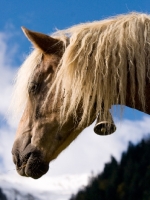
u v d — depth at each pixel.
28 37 4.60
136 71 4.24
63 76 4.39
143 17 4.43
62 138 4.54
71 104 4.31
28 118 4.68
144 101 4.20
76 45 4.42
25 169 4.58
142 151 24.70
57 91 4.46
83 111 4.34
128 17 4.50
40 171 4.55
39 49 4.66
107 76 4.25
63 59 4.41
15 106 4.85
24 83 4.71
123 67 4.22
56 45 4.62
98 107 4.28
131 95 4.24
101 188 23.89
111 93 4.26
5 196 44.34
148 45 4.28
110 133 4.56
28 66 4.73
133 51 4.23
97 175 25.12
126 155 25.06
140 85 4.18
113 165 24.75
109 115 4.33
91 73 4.31
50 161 4.62
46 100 4.55
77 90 4.30
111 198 23.11
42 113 4.57
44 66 4.62
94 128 4.50
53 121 4.53
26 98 4.75
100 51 4.30
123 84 4.21
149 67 4.25
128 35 4.30
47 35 4.61
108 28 4.45
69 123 4.50
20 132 4.70
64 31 4.72
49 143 4.55
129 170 23.67
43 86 4.60
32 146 4.57
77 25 4.73
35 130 4.59
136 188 22.39
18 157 4.64
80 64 4.33
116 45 4.30
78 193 24.91
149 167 23.17
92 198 23.66
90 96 4.33
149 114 4.39
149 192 21.59
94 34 4.43
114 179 23.78
